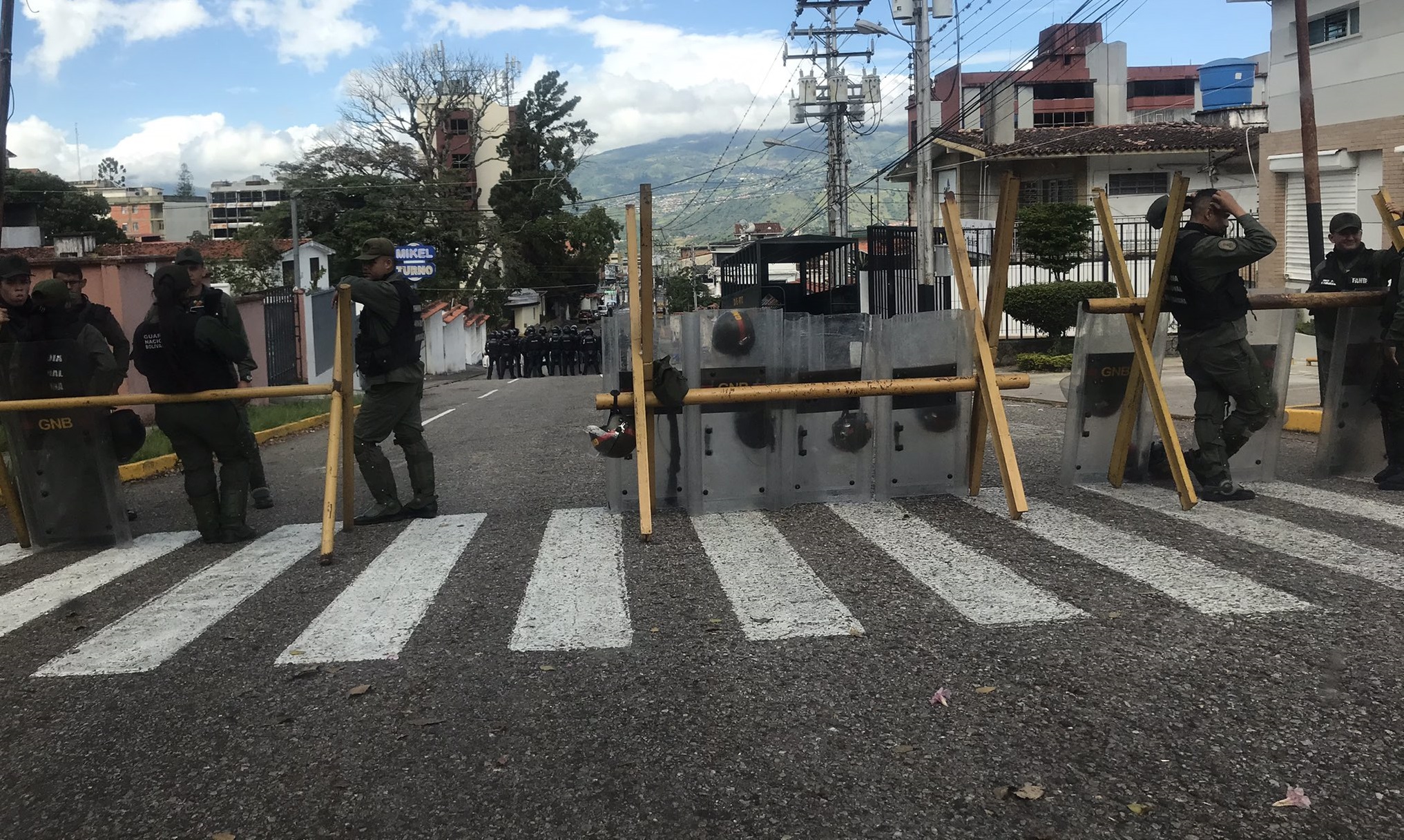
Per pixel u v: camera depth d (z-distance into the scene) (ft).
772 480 22.03
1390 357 21.09
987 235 88.69
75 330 21.76
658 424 22.27
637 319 20.56
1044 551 17.38
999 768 9.92
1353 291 22.39
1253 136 101.45
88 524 21.65
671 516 21.84
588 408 54.60
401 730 11.32
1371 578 15.02
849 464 22.33
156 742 11.29
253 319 75.56
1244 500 20.84
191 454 21.09
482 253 194.80
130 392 52.80
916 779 9.78
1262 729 10.43
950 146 106.93
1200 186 102.63
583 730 11.14
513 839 9.05
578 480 27.94
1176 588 14.92
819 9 107.55
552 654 13.44
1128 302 21.03
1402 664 11.82
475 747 10.84
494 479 29.07
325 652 13.87
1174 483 22.79
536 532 20.94
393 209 171.73
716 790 9.75
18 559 20.98
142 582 18.33
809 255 78.43
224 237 418.51
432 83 182.09
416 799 9.80
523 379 115.75
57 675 13.50
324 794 9.95
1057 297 76.89
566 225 209.77
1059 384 58.23
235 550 20.65
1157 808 9.09
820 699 11.68
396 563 18.76
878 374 22.13
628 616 14.90
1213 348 20.29
